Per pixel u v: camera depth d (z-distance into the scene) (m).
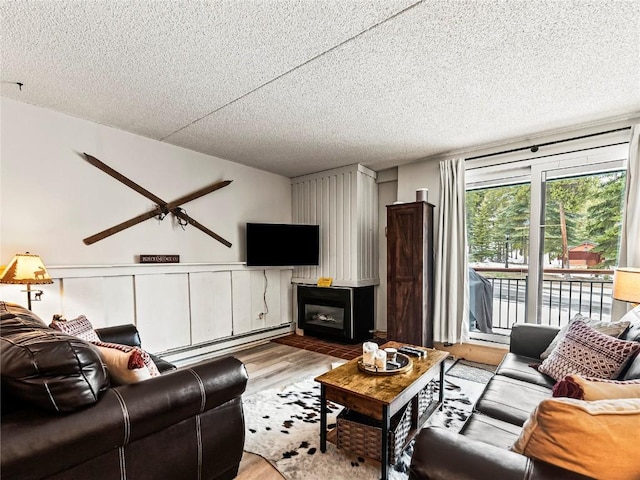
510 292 3.48
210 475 1.47
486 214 3.63
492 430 1.34
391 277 3.63
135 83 2.20
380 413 1.60
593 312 3.00
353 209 4.16
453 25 1.61
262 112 2.66
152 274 3.20
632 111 2.61
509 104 2.49
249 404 2.40
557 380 1.84
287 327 4.62
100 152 2.92
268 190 4.55
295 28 1.63
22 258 2.14
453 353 3.60
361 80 2.14
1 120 2.39
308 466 1.72
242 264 4.05
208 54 1.86
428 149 3.59
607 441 0.73
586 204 3.01
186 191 3.59
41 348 1.01
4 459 0.89
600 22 1.56
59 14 1.51
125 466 1.17
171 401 1.27
